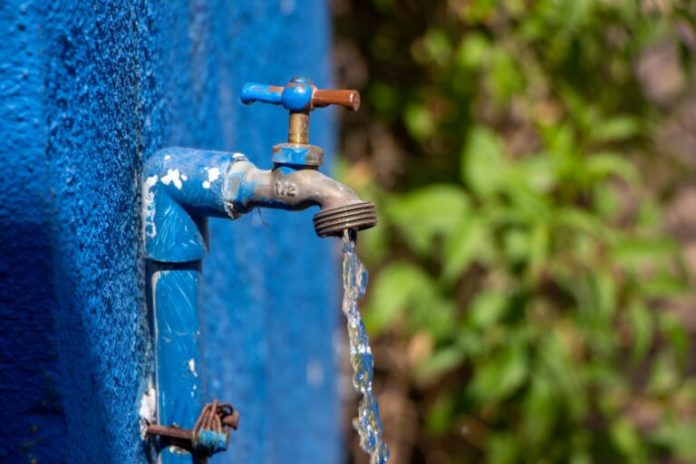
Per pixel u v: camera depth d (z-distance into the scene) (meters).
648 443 6.59
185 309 2.50
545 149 6.77
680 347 6.30
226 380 3.52
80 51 2.07
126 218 2.36
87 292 2.12
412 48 7.15
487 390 5.92
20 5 1.90
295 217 5.43
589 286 6.12
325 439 6.31
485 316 6.03
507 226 5.88
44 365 1.97
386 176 7.32
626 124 6.21
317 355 6.10
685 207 8.09
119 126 2.33
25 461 1.98
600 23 6.00
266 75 4.62
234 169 2.42
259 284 4.35
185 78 3.11
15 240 1.95
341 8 7.19
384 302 6.38
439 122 7.00
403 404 7.59
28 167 1.93
